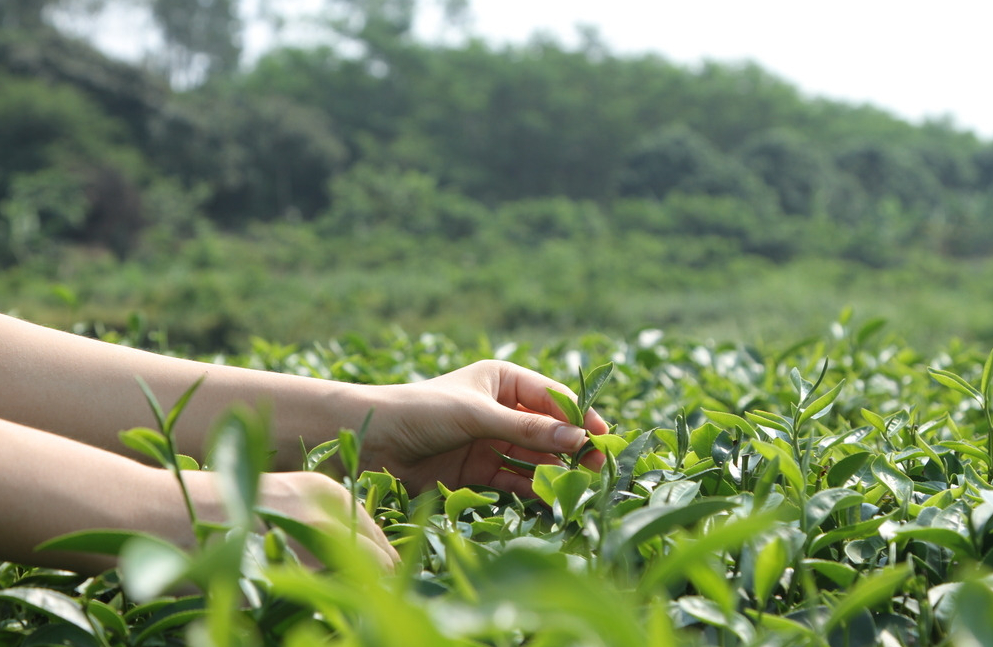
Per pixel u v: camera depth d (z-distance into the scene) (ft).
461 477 3.15
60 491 1.86
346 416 2.87
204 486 1.98
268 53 167.53
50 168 88.02
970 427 3.48
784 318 43.27
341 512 1.02
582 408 2.61
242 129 118.21
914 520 2.04
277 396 2.88
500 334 39.34
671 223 105.81
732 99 174.09
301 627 1.53
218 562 1.03
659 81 170.91
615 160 161.58
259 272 58.13
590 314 43.86
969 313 41.24
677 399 4.45
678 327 42.04
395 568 1.89
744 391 4.52
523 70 160.25
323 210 122.72
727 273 75.66
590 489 2.33
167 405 2.81
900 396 4.61
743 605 1.66
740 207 116.06
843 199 142.10
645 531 1.47
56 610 1.65
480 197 151.12
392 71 165.17
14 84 98.07
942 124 202.59
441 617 0.99
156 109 111.65
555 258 78.13
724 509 1.47
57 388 2.73
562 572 0.98
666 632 0.93
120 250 85.15
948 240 114.93
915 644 1.66
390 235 95.61
